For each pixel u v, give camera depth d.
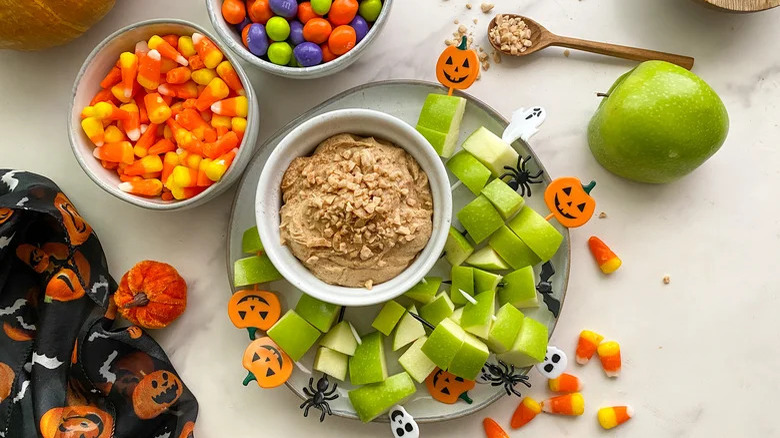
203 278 0.37
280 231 0.31
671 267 0.37
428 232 0.31
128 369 0.35
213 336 0.37
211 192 0.32
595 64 0.36
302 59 0.32
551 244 0.33
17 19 0.31
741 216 0.37
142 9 0.37
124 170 0.33
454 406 0.34
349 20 0.32
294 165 0.32
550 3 0.37
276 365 0.34
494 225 0.33
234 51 0.32
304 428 0.37
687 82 0.31
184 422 0.36
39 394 0.34
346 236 0.31
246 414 0.37
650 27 0.37
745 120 0.37
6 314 0.35
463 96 0.34
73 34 0.34
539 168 0.33
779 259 0.36
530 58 0.37
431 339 0.32
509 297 0.34
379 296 0.31
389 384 0.33
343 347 0.34
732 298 0.37
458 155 0.34
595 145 0.35
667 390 0.37
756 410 0.36
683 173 0.34
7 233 0.33
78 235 0.35
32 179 0.34
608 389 0.37
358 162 0.31
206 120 0.34
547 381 0.37
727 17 0.36
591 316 0.37
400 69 0.37
